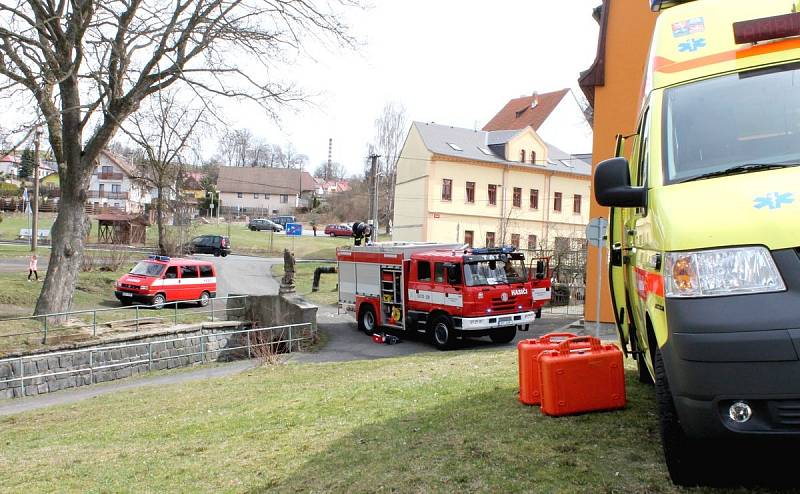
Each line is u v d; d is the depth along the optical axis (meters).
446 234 50.50
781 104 4.36
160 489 6.07
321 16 20.75
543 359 6.53
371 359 17.25
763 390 3.46
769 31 4.64
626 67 16.52
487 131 59.50
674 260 3.77
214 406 10.68
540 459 5.24
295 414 8.76
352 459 6.07
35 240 40.09
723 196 3.89
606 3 16.84
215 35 19.81
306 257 54.62
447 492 4.83
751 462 4.64
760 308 3.49
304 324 20.98
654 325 4.12
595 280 16.84
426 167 49.91
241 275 40.00
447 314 18.66
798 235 3.55
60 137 20.95
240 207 104.81
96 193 79.31
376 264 21.66
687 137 4.44
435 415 7.34
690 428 3.71
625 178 4.51
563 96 60.75
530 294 19.16
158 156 29.52
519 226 54.16
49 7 19.73
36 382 16.72
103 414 11.56
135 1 20.06
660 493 4.33
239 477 6.10
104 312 25.25
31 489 6.66
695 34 5.06
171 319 24.19
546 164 56.06
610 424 6.00
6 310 23.88
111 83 19.67
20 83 17.98
